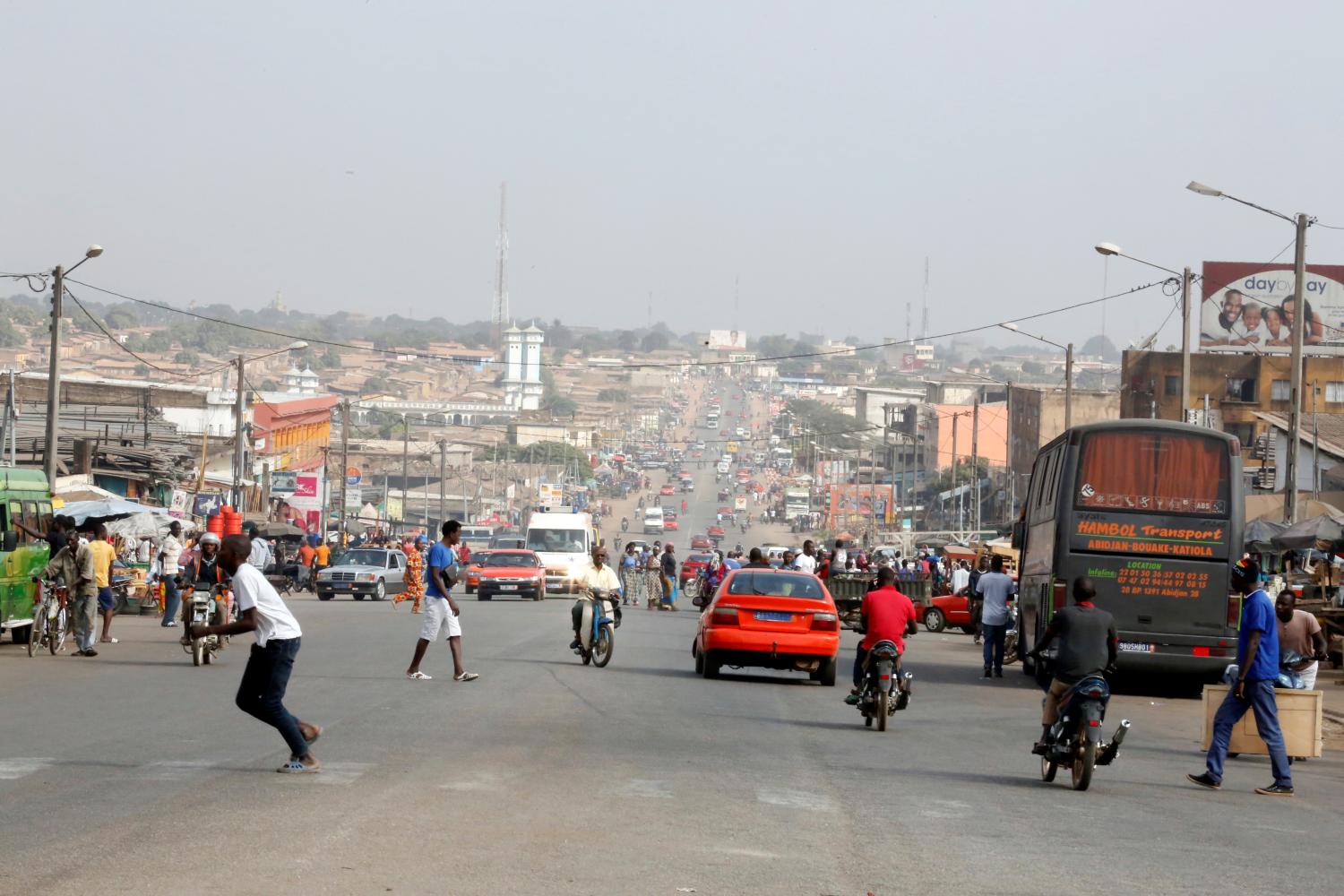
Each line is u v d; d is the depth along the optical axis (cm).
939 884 815
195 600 2078
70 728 1366
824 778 1233
